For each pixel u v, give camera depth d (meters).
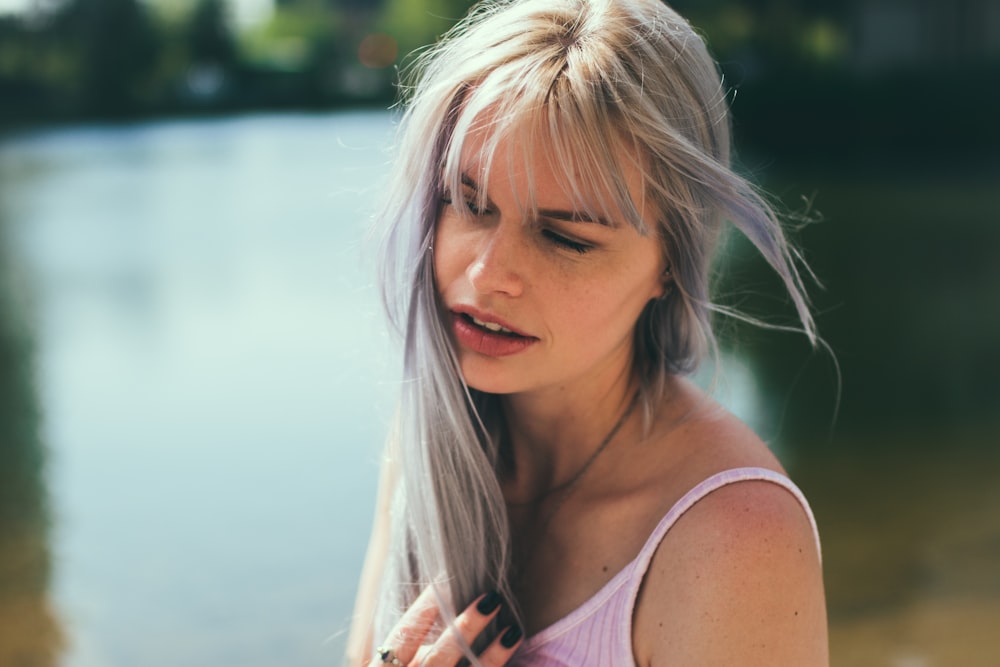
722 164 1.30
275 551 4.36
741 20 29.97
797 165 20.86
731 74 23.55
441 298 1.34
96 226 14.39
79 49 43.19
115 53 43.59
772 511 1.20
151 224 14.41
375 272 1.45
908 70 23.69
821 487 4.86
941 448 5.34
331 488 5.04
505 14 1.26
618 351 1.39
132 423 6.16
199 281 10.31
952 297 9.11
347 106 48.75
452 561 1.43
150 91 46.06
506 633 1.36
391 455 1.61
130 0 43.84
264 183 18.94
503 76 1.20
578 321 1.26
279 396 6.55
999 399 6.11
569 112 1.16
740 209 1.26
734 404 5.99
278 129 33.50
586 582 1.34
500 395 1.49
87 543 4.48
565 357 1.28
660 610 1.24
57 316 9.04
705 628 1.18
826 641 1.22
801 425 5.69
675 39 1.23
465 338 1.31
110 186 19.08
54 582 4.11
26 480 5.27
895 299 9.02
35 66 42.81
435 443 1.42
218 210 15.66
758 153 22.59
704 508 1.23
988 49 26.27
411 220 1.34
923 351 7.29
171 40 48.22
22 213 15.71
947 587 3.80
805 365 6.83
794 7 29.97
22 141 30.05
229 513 4.76
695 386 1.41
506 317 1.26
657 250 1.29
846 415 5.84
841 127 22.30
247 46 59.75
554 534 1.41
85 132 33.88
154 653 3.54
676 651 1.21
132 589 4.04
